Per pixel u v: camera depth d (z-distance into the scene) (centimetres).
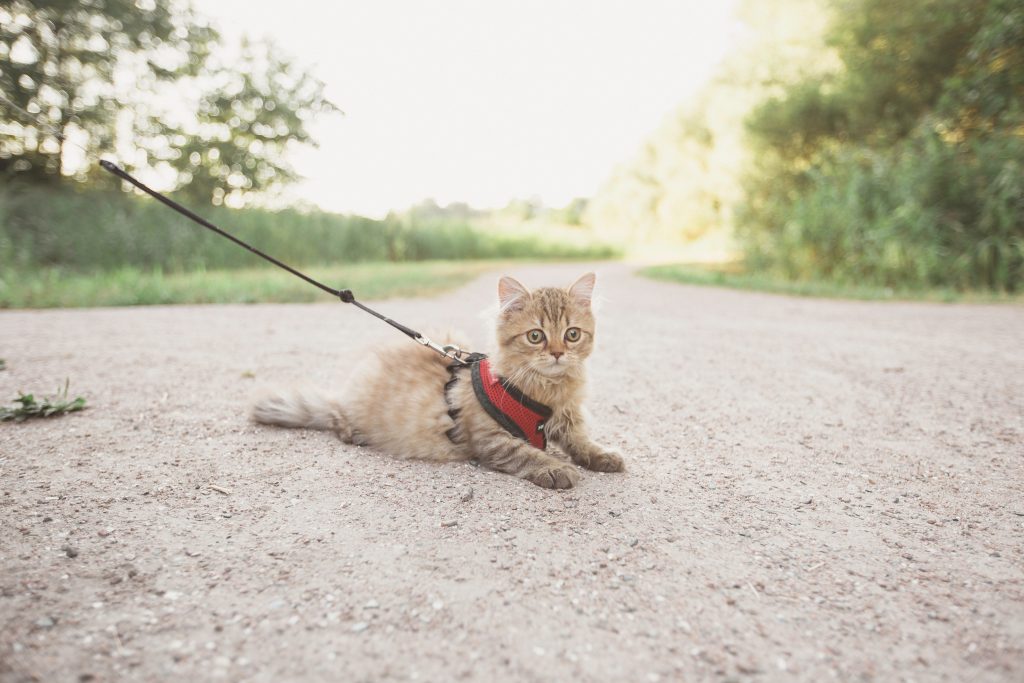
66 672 178
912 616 215
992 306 1165
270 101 2358
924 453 389
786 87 2114
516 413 343
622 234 6431
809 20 2289
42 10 1619
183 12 2038
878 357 704
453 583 231
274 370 601
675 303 1357
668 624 209
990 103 1421
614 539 268
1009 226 1309
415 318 1000
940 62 1628
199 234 1820
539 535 271
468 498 306
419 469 347
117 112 1977
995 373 608
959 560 255
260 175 2375
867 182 1591
